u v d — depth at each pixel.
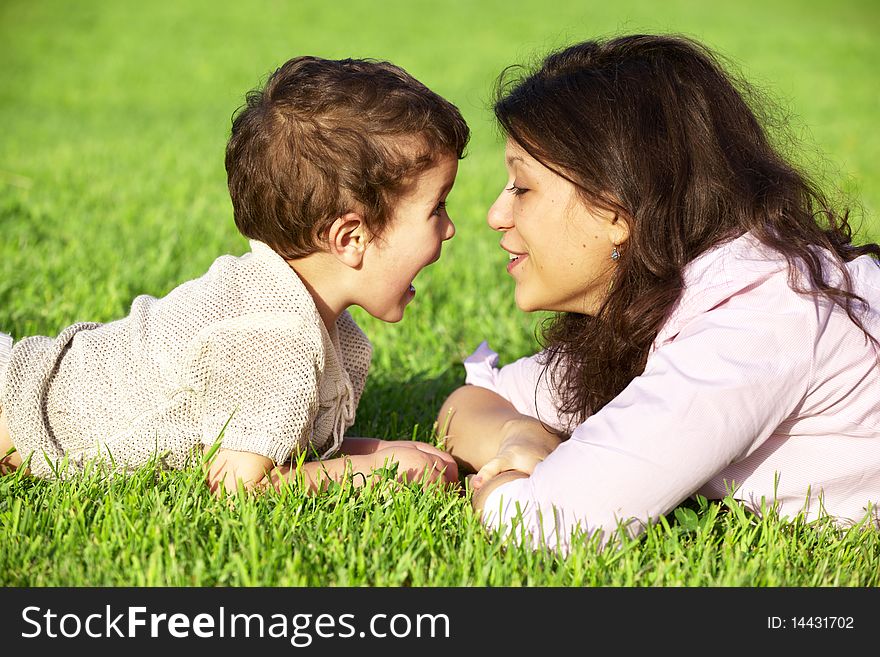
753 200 4.13
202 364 4.33
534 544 3.89
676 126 4.12
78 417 4.53
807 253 3.99
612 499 3.78
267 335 4.34
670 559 3.84
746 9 52.25
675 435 3.72
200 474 4.27
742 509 4.08
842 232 4.68
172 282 8.81
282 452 4.23
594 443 3.83
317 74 4.46
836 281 4.04
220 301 4.41
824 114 25.33
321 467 4.46
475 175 16.12
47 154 16.66
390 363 6.85
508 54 37.19
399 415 5.93
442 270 9.60
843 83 31.45
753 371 3.75
